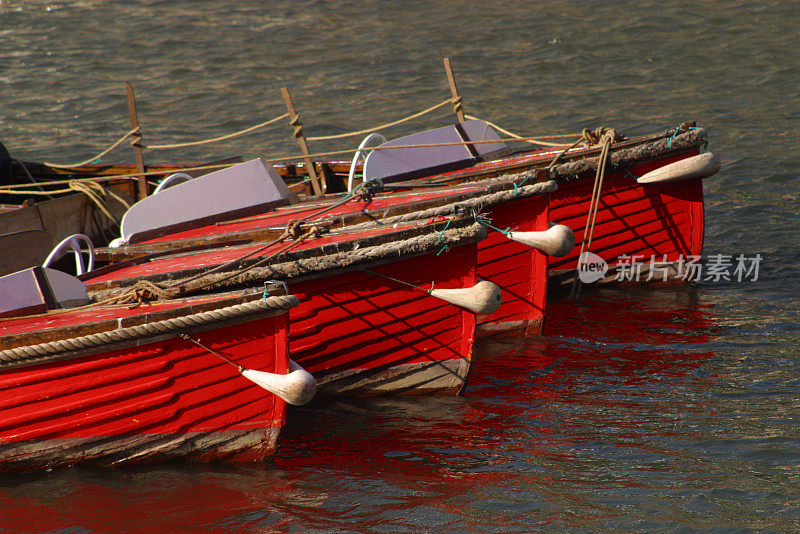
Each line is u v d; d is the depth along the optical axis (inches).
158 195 1233.4
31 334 812.0
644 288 1450.5
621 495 806.5
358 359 1056.8
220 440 882.1
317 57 3250.5
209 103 2780.5
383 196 1263.5
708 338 1205.7
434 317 1053.2
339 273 1003.9
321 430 973.2
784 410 973.8
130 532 746.8
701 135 1400.1
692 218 1446.9
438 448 916.0
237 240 1147.9
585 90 2748.5
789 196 1814.7
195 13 3868.1
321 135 2456.9
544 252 1155.9
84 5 3969.0
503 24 3543.3
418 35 3469.5
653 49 3120.1
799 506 778.8
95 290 979.9
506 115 2554.1
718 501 790.5
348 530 753.0
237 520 767.7
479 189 1183.6
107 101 2805.1
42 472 863.1
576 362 1146.0
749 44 3088.1
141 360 836.0
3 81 3011.8
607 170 1365.7
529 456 890.1
